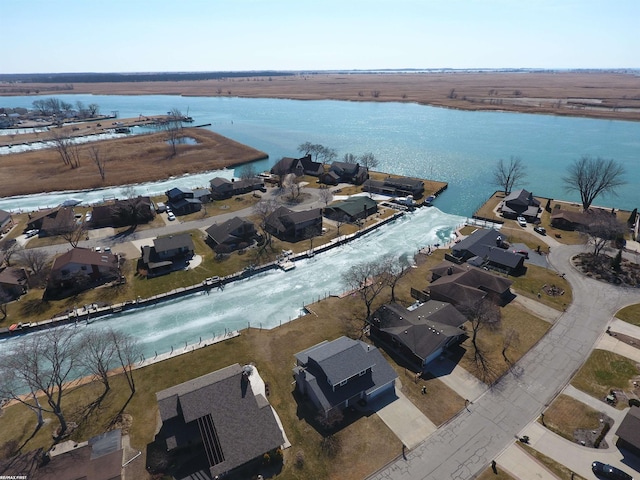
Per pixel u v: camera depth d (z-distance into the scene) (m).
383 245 83.38
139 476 35.97
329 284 69.06
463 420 41.91
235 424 38.25
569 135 180.38
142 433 40.34
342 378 42.59
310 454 38.25
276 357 51.25
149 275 70.56
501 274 69.94
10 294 64.56
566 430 40.47
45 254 72.81
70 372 49.94
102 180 125.81
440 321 53.69
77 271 66.75
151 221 94.38
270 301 64.56
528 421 41.69
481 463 37.19
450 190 117.06
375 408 43.41
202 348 53.03
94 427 41.03
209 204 105.19
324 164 143.12
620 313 58.94
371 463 37.38
